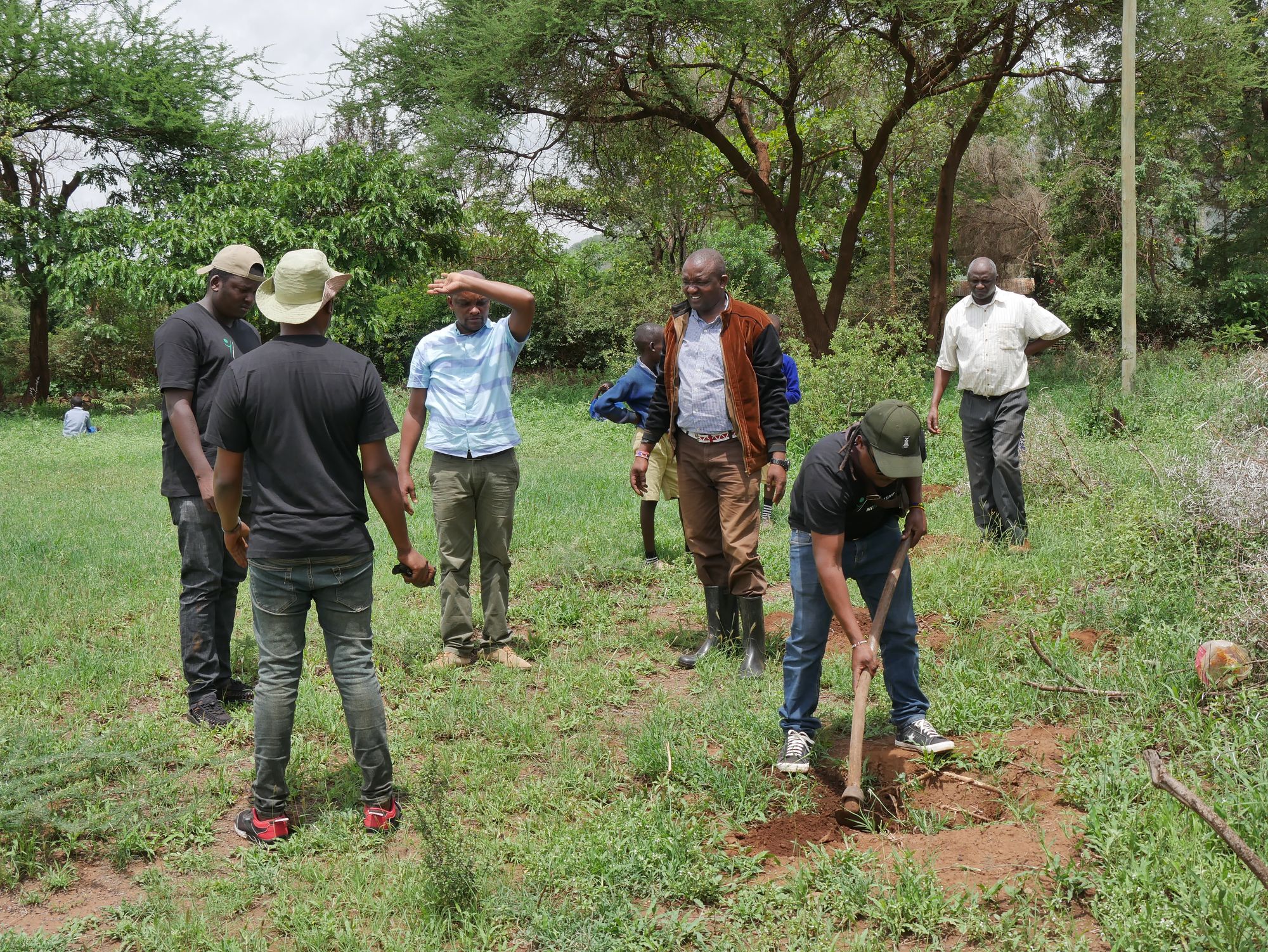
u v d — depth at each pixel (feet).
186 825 11.73
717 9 56.59
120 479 40.32
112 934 9.81
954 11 54.34
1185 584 16.69
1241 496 17.34
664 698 15.23
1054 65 66.13
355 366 11.44
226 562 15.29
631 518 27.84
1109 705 13.16
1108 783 11.08
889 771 12.50
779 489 16.06
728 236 103.30
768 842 11.34
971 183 96.63
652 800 12.00
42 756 12.49
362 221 74.23
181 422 14.21
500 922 9.75
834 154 82.38
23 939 9.53
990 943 8.99
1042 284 91.66
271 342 11.39
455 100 63.62
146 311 87.20
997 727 13.37
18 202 80.18
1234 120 85.81
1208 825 9.59
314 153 77.82
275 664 11.42
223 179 84.23
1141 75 64.69
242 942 9.53
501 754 13.42
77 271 74.69
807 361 40.29
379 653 17.51
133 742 13.73
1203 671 13.15
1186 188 83.56
